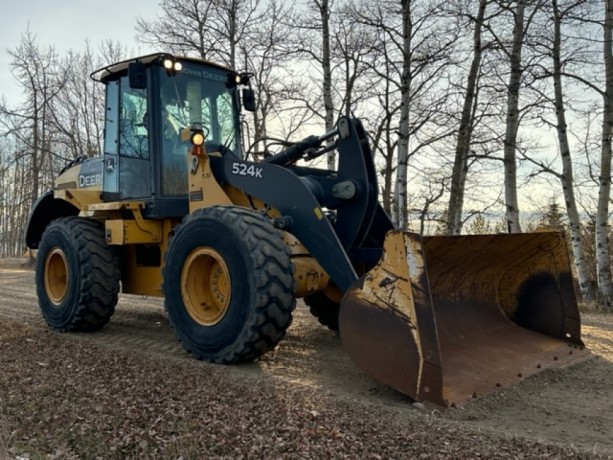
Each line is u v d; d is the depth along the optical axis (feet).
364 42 43.09
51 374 13.19
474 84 38.65
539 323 15.89
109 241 17.95
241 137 19.57
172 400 11.19
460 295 15.42
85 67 67.82
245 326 13.56
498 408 11.27
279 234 14.01
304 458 8.57
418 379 11.04
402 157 35.01
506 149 34.83
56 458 8.68
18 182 106.52
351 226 15.14
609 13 31.71
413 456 8.68
